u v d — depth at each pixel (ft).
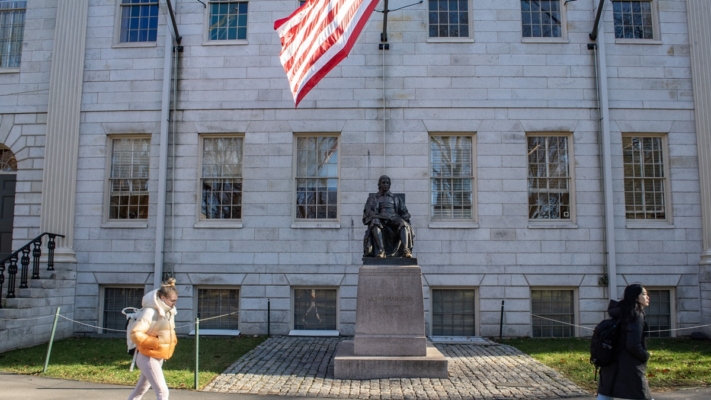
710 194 48.44
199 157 50.44
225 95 50.67
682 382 30.19
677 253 48.44
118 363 34.88
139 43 51.57
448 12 51.60
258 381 30.48
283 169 49.73
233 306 49.37
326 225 48.88
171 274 48.91
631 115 49.70
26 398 26.50
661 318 48.47
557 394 27.96
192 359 36.19
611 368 20.27
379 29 50.83
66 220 49.24
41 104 51.24
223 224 49.42
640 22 51.49
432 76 50.24
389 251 35.14
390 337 32.73
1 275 40.70
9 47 53.01
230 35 52.08
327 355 38.50
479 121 49.73
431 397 27.48
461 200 49.67
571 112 49.78
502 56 50.37
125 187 50.67
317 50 37.45
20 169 50.52
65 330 46.96
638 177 49.67
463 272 48.24
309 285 48.62
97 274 49.06
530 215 49.47
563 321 48.52
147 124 50.57
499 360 36.78
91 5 52.21
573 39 50.57
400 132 49.73
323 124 49.98
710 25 50.14
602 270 48.19
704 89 49.55
